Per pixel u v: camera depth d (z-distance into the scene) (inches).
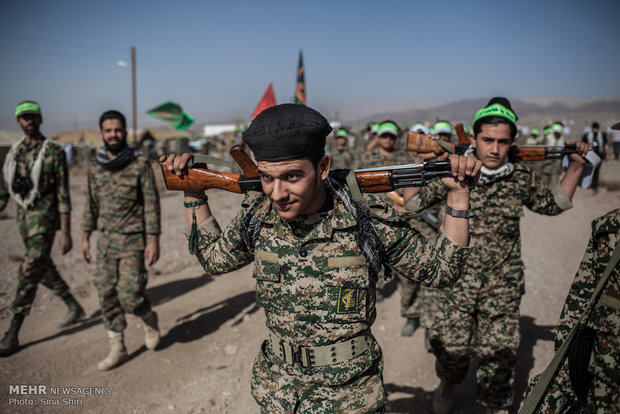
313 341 64.3
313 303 63.2
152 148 868.0
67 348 163.8
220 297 213.9
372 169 65.0
